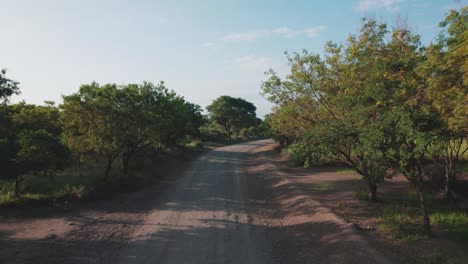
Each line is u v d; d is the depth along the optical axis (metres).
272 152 39.97
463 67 6.39
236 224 10.79
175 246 8.71
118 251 8.37
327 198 13.40
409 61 9.15
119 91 17.83
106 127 16.25
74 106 15.81
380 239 7.96
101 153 16.75
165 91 20.58
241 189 17.39
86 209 12.77
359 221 9.71
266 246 8.67
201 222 11.03
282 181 18.56
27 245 8.55
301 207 12.26
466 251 6.96
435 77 7.67
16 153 12.87
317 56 13.21
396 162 8.23
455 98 6.99
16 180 13.10
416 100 8.25
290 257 7.81
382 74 9.27
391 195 13.66
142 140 19.66
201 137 63.19
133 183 17.98
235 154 41.03
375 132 8.15
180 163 29.98
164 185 18.77
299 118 14.48
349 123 11.32
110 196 15.28
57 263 7.50
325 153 10.92
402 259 6.64
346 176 19.89
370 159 9.38
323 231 9.11
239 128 86.19
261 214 12.13
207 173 23.78
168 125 20.06
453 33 7.88
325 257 7.46
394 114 7.84
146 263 7.58
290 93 14.10
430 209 10.92
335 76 12.91
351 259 6.98
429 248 7.18
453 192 12.80
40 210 12.23
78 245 8.74
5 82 15.08
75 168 20.73
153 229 10.27
